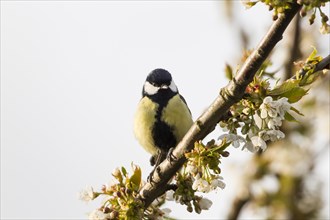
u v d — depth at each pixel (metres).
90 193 8.74
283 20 7.11
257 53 7.36
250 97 7.84
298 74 7.90
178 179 8.34
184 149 8.34
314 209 12.22
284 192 12.20
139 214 8.54
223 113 7.88
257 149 7.97
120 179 8.74
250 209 12.23
